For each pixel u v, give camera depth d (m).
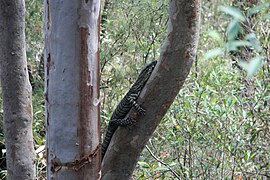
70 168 2.30
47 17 2.16
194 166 4.27
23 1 3.18
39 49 6.80
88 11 2.12
